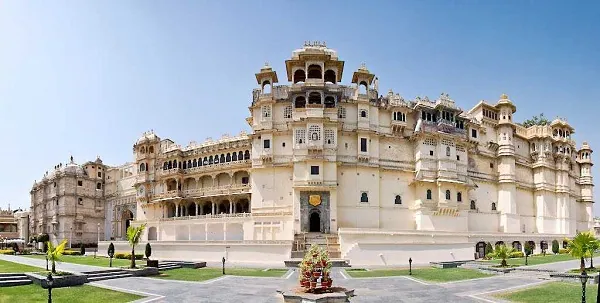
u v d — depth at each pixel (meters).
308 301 25.89
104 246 82.31
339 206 74.94
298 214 71.81
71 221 115.88
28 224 147.88
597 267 44.28
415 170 80.56
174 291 31.75
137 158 98.12
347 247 63.34
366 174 77.00
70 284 34.16
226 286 34.53
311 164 72.62
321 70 78.88
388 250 61.22
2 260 55.59
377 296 29.55
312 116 74.25
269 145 77.00
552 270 42.03
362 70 79.62
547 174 100.12
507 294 30.08
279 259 62.16
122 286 34.31
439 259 64.31
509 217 89.25
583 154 116.12
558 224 100.25
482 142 90.44
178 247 69.69
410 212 79.25
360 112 78.50
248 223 75.31
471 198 86.12
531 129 103.44
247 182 84.12
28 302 26.28
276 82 82.62
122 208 114.00
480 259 66.19
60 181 118.44
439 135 80.00
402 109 81.38
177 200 88.06
